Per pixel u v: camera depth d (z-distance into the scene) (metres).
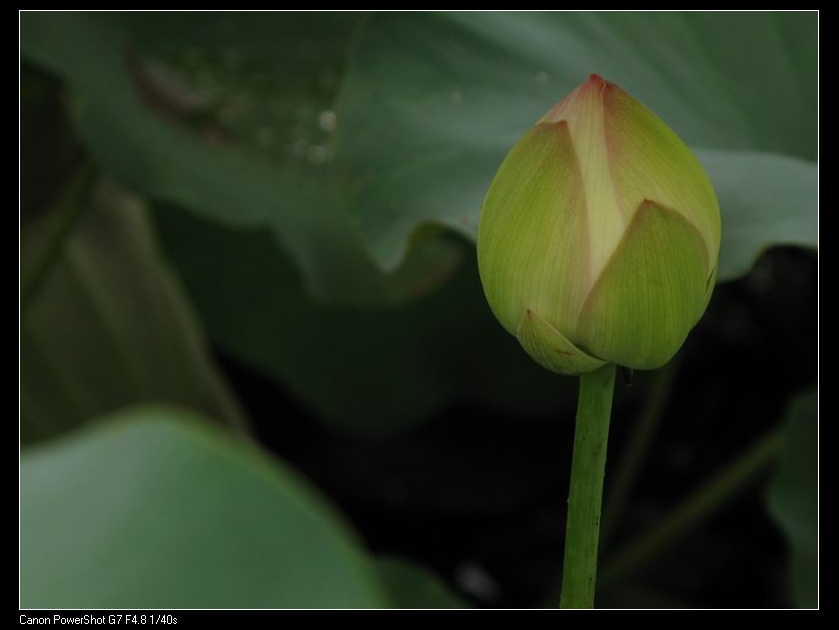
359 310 1.82
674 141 0.94
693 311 0.95
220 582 0.84
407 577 1.27
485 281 0.96
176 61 1.48
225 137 1.48
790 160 1.13
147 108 1.40
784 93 1.24
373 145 1.16
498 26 1.21
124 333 1.72
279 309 1.81
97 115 1.28
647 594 1.73
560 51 1.21
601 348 0.94
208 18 1.46
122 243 1.74
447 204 1.13
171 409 1.70
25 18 1.31
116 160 1.27
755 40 1.25
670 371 1.59
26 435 1.64
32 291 1.46
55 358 1.68
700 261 0.94
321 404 1.85
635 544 1.53
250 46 1.50
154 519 0.84
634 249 0.93
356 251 1.47
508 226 0.94
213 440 0.85
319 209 1.48
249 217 1.36
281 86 1.54
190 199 1.31
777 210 1.09
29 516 0.85
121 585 0.84
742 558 1.82
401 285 1.50
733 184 1.11
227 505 0.84
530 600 1.83
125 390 1.70
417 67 1.18
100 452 0.86
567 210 0.93
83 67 1.32
